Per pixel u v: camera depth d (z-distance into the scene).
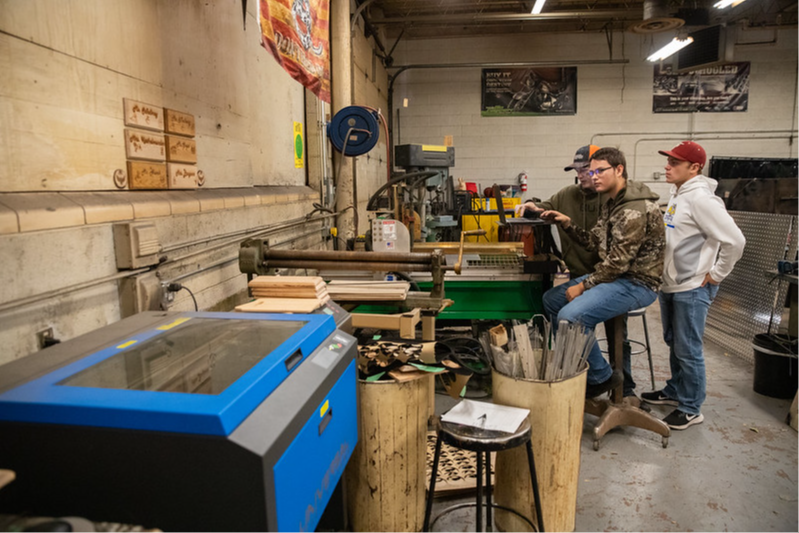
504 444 1.54
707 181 2.71
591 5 7.43
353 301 2.30
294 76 2.66
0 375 1.00
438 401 3.07
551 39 8.06
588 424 2.79
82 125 1.54
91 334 1.27
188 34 2.17
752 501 2.11
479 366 2.96
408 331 2.24
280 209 3.18
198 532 0.87
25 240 1.28
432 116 8.33
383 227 2.90
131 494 0.86
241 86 2.74
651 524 1.98
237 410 0.88
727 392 3.25
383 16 7.37
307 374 1.14
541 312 3.09
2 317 1.22
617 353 2.69
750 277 4.08
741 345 4.03
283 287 1.75
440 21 7.11
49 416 0.86
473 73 8.17
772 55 7.86
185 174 2.12
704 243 2.64
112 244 1.62
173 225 1.96
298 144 3.83
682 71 7.34
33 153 1.36
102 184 1.63
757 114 7.99
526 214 3.07
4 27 1.27
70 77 1.49
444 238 5.96
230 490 0.84
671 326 2.99
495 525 1.98
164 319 1.42
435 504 2.12
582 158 3.03
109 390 0.92
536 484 1.68
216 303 2.32
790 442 2.60
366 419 1.78
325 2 3.10
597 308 2.50
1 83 1.26
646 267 2.56
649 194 2.58
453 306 3.15
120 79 1.72
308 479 1.07
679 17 5.62
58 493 0.88
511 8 7.52
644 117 8.09
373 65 7.09
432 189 4.05
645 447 2.55
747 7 7.55
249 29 2.85
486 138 8.30
